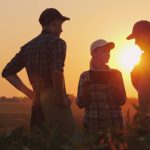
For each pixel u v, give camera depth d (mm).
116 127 3309
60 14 7211
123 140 3137
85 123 7828
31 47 7105
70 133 3107
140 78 7301
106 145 2867
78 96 7926
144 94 7113
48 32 7109
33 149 2969
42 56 6922
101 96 7777
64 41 6988
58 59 6773
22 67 7434
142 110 3223
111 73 7863
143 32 7660
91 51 7992
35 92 6996
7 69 7398
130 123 3244
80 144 2508
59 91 6633
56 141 2939
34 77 6996
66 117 6695
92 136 2996
